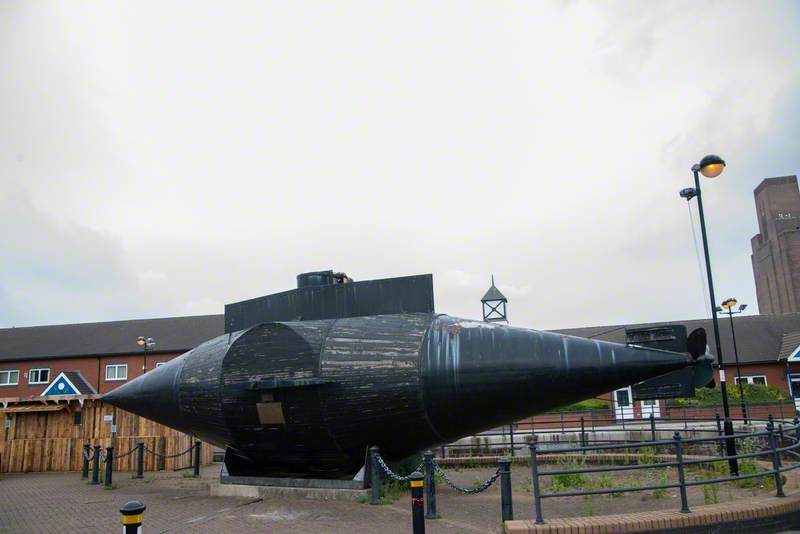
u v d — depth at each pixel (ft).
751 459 42.29
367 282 36.40
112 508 34.78
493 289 86.89
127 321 146.82
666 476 38.06
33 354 134.31
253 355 34.17
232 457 38.19
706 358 28.09
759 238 229.04
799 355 102.06
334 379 32.12
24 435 64.59
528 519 27.20
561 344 30.48
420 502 21.76
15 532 28.14
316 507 31.14
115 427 64.13
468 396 30.94
